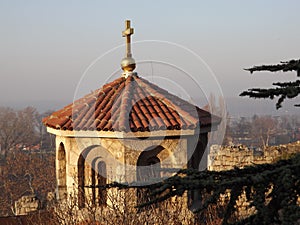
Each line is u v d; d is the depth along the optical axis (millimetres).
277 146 25828
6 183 59219
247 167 5484
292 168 4973
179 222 15555
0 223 18578
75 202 15562
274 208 4961
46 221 18094
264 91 5547
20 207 21406
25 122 77438
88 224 15125
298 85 5531
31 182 60656
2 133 75188
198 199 16016
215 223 14688
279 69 5578
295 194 5074
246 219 5258
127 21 16359
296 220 4598
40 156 66312
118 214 14922
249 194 5082
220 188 4918
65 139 15695
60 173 16719
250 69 5750
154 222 15398
